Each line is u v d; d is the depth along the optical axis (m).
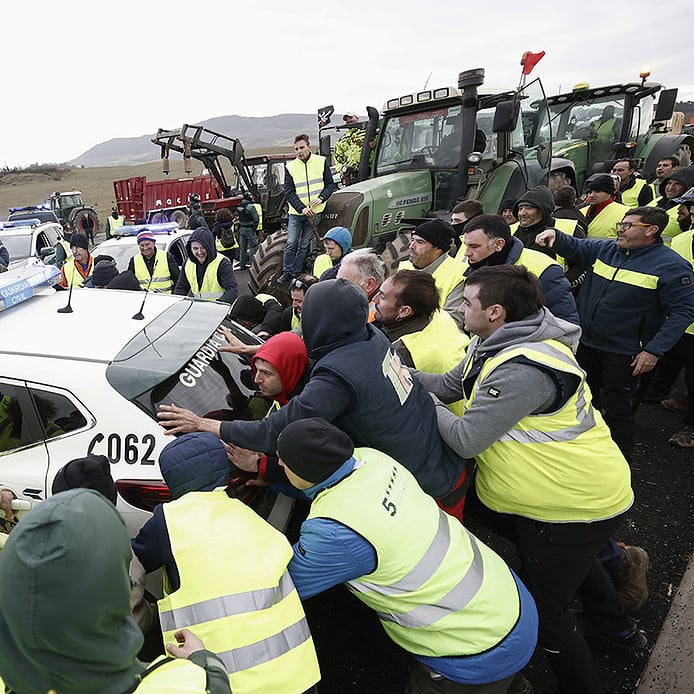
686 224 5.05
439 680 1.63
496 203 5.96
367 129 6.82
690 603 2.57
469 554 1.67
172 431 2.04
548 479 1.91
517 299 1.93
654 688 2.20
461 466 2.08
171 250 8.06
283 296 7.00
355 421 1.86
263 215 12.84
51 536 0.87
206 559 1.43
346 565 1.54
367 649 2.49
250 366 2.61
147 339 2.40
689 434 4.07
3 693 0.95
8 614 0.86
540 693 2.28
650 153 9.55
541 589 2.04
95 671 0.90
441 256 3.35
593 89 9.38
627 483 2.04
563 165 8.13
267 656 1.40
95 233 20.53
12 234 10.16
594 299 3.68
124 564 0.94
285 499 2.26
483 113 6.08
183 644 1.30
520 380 1.81
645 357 3.38
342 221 5.93
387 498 1.61
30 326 2.47
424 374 2.43
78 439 2.11
